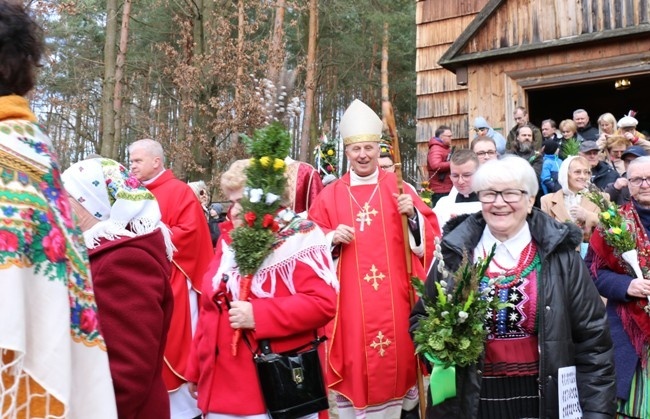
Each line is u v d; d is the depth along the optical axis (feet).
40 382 4.26
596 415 8.78
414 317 10.03
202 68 43.73
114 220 7.23
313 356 9.56
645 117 55.31
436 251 9.14
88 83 74.49
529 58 34.86
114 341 6.64
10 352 4.17
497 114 35.47
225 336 9.66
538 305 8.90
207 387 9.66
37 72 5.32
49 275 4.42
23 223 4.32
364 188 14.90
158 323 7.00
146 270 7.04
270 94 10.77
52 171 4.75
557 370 8.68
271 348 9.41
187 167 43.83
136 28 72.74
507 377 8.97
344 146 15.23
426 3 44.80
